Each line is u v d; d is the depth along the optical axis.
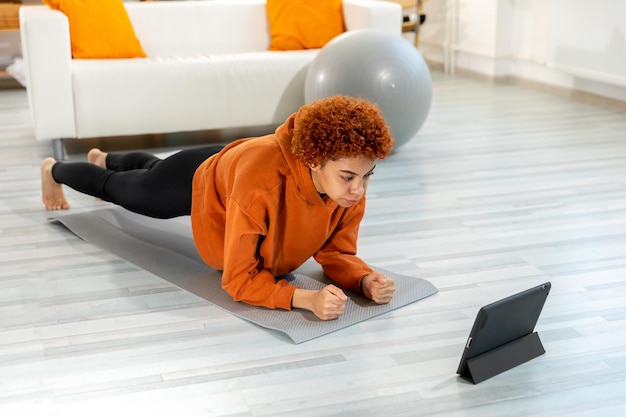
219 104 3.90
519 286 2.23
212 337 1.94
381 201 3.04
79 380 1.75
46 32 3.54
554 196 3.06
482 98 5.16
